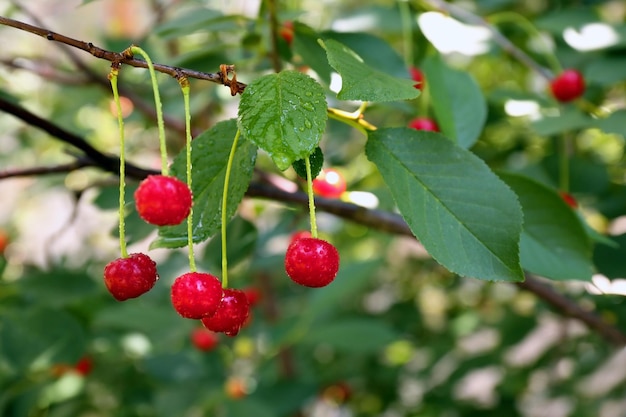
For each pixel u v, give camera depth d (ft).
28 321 2.10
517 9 2.69
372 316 3.52
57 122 2.75
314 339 2.67
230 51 2.02
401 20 2.25
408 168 1.30
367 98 1.18
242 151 1.32
